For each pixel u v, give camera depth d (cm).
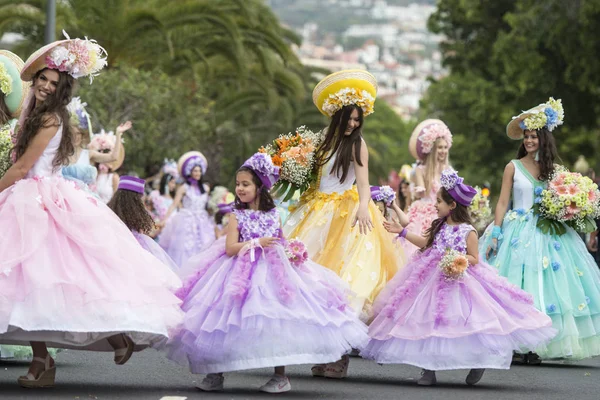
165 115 2673
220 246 790
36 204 730
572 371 978
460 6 4178
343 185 929
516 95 3750
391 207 957
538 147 1059
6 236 719
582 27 3494
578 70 3584
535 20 3559
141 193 1041
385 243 927
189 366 745
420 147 1268
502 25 4125
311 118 3762
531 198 1055
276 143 956
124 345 753
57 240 717
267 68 3053
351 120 907
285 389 761
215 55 3139
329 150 921
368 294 880
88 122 1109
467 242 870
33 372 748
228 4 2955
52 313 686
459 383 859
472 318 829
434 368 819
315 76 4012
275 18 3325
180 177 1855
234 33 2788
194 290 770
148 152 2620
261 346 726
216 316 737
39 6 2614
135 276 725
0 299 688
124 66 2645
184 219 1766
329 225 916
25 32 2697
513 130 1096
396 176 2383
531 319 859
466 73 4169
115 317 696
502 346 830
